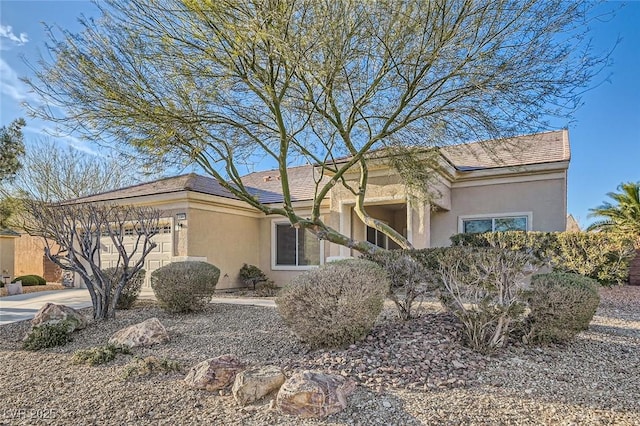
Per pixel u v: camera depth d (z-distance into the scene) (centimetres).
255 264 1756
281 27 667
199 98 806
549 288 625
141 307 1059
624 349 607
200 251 1481
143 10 730
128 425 415
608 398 437
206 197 1493
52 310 796
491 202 1402
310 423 405
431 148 1066
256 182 2148
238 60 757
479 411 413
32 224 1636
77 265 913
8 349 711
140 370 559
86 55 743
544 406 421
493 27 749
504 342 594
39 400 483
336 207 1454
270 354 620
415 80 832
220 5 648
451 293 606
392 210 1766
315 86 858
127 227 1561
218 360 525
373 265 677
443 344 583
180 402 465
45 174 2406
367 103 927
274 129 983
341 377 480
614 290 1285
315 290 590
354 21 738
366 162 1198
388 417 410
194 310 961
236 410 441
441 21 747
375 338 618
